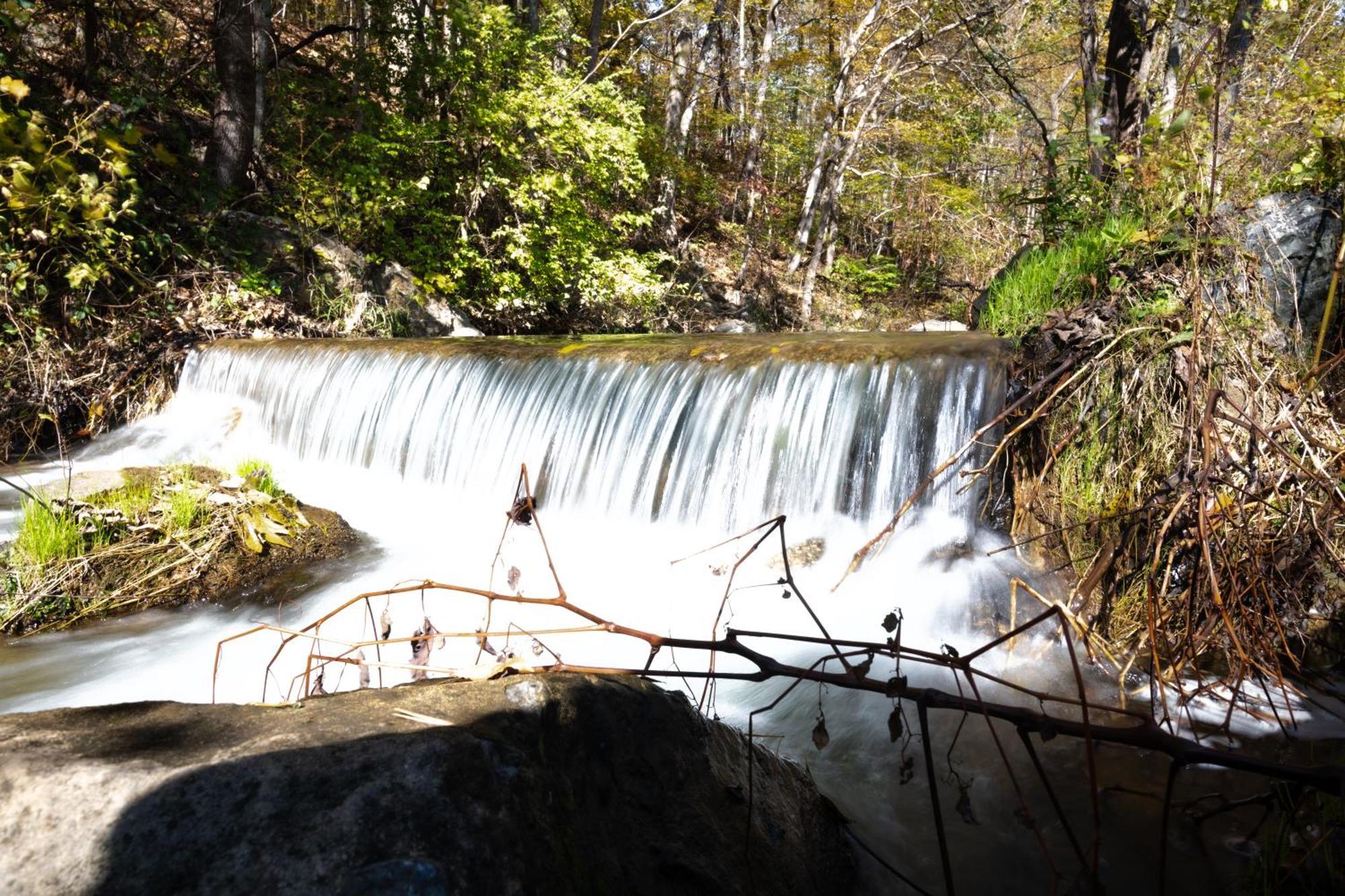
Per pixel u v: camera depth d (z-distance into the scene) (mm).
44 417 7941
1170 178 4812
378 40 14492
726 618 4172
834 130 20656
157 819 1232
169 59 13172
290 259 10922
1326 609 3480
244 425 8422
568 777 1587
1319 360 3924
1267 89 6125
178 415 8883
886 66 20500
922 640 3838
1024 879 2223
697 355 5953
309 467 7676
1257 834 2355
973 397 4543
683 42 24203
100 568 4645
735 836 1827
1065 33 13656
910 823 2477
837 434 4891
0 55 8562
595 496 5812
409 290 12125
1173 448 3912
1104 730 1525
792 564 4566
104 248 8555
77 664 3918
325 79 14727
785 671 1732
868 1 20969
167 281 9602
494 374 6770
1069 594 3875
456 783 1319
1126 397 4098
